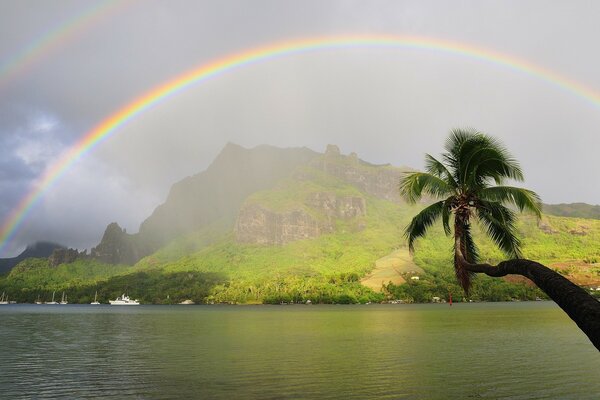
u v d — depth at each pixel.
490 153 23.39
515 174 24.14
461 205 23.66
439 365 38.28
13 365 40.56
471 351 47.56
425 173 25.36
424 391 28.33
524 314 121.25
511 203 23.91
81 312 193.12
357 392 28.19
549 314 119.62
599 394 27.28
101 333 78.38
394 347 52.09
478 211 24.39
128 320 123.94
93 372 36.31
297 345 55.19
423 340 60.06
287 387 29.72
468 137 25.22
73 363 41.41
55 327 95.31
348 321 105.56
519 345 52.84
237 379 32.66
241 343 58.44
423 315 126.56
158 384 31.12
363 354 45.81
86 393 28.62
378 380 31.88
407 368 36.81
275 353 47.19
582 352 45.94
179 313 174.38
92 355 47.31
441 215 25.55
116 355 47.00
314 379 32.28
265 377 33.28
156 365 39.62
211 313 170.62
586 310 8.17
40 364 41.09
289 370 36.19
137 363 40.91
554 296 9.20
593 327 7.82
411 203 26.67
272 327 88.88
